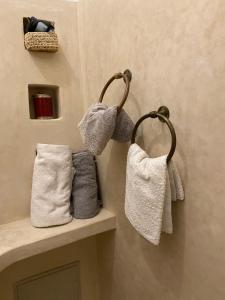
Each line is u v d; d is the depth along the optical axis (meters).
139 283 1.10
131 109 0.99
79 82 1.29
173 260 0.90
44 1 1.16
